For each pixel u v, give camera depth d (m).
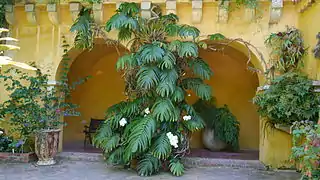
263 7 5.69
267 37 5.68
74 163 5.95
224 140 7.22
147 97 5.40
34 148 6.24
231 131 7.19
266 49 5.68
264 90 5.49
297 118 4.89
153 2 5.74
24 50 6.34
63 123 6.31
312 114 4.75
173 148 5.35
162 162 5.42
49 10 6.04
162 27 5.54
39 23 6.33
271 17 5.57
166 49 5.12
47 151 5.79
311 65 5.08
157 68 5.09
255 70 5.82
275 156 5.64
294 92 4.84
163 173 5.23
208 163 5.88
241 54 7.28
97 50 7.73
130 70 5.54
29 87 6.01
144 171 5.06
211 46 6.42
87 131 7.80
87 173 5.20
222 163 5.87
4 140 6.16
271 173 5.33
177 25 5.39
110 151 5.37
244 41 5.65
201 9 5.71
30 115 5.98
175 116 5.04
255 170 5.57
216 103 7.86
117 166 5.65
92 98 8.45
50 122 6.11
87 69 8.34
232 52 7.42
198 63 5.53
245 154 6.98
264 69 5.64
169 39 5.84
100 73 8.45
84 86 8.44
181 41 5.36
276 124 5.43
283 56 5.41
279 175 5.19
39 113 6.00
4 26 6.30
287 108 4.83
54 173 5.16
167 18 5.56
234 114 7.98
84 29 5.54
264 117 5.55
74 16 6.02
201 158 6.11
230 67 8.02
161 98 5.11
